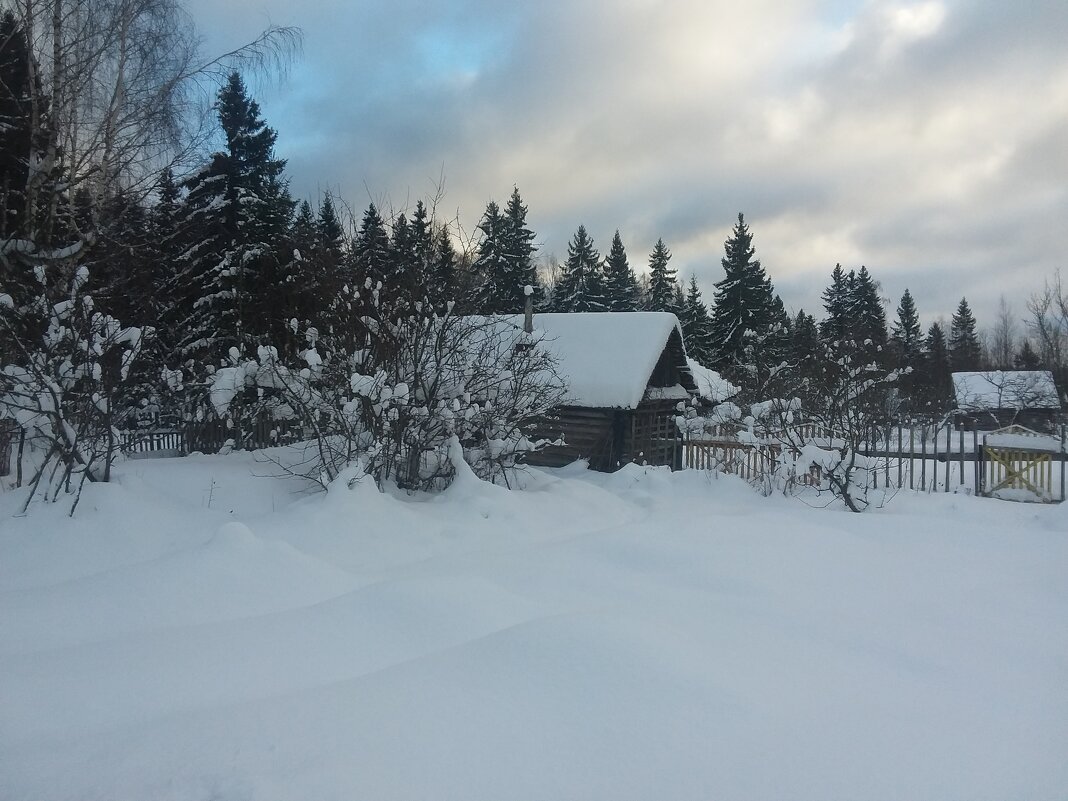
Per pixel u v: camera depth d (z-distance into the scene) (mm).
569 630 4594
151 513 7480
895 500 11023
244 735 3406
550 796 3025
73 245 13320
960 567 6961
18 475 8320
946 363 59062
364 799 2961
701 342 47438
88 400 8195
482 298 11398
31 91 12930
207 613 5129
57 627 4809
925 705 3951
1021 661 4613
